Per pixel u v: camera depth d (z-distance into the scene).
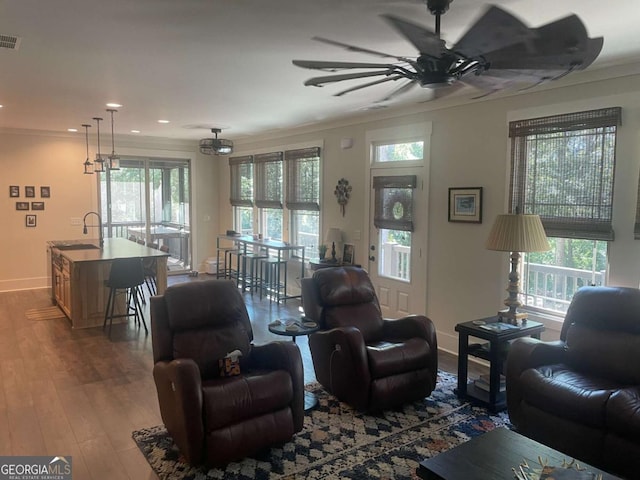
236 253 8.66
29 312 6.22
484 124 4.48
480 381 3.87
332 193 6.51
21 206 7.66
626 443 2.51
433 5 2.43
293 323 3.79
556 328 3.98
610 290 3.23
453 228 4.85
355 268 4.24
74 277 5.44
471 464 2.09
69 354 4.66
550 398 2.88
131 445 3.01
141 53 3.38
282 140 7.55
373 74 2.51
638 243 3.44
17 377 4.09
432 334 3.73
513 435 2.36
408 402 3.62
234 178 9.03
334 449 3.01
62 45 3.20
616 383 2.92
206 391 2.70
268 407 2.86
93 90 4.59
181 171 9.27
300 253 7.34
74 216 8.12
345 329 3.49
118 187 8.57
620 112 3.48
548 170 3.96
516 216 3.57
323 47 3.24
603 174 3.60
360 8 2.57
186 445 2.64
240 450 2.76
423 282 5.21
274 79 4.12
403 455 2.95
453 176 4.81
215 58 3.50
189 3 2.51
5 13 2.64
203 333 3.20
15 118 6.36
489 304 4.54
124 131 7.75
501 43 1.98
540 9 2.57
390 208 5.55
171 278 8.87
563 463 2.07
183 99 4.99
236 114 5.93
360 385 3.39
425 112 5.08
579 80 3.71
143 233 8.90
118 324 5.73
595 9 2.56
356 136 6.05
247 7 2.56
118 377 4.11
